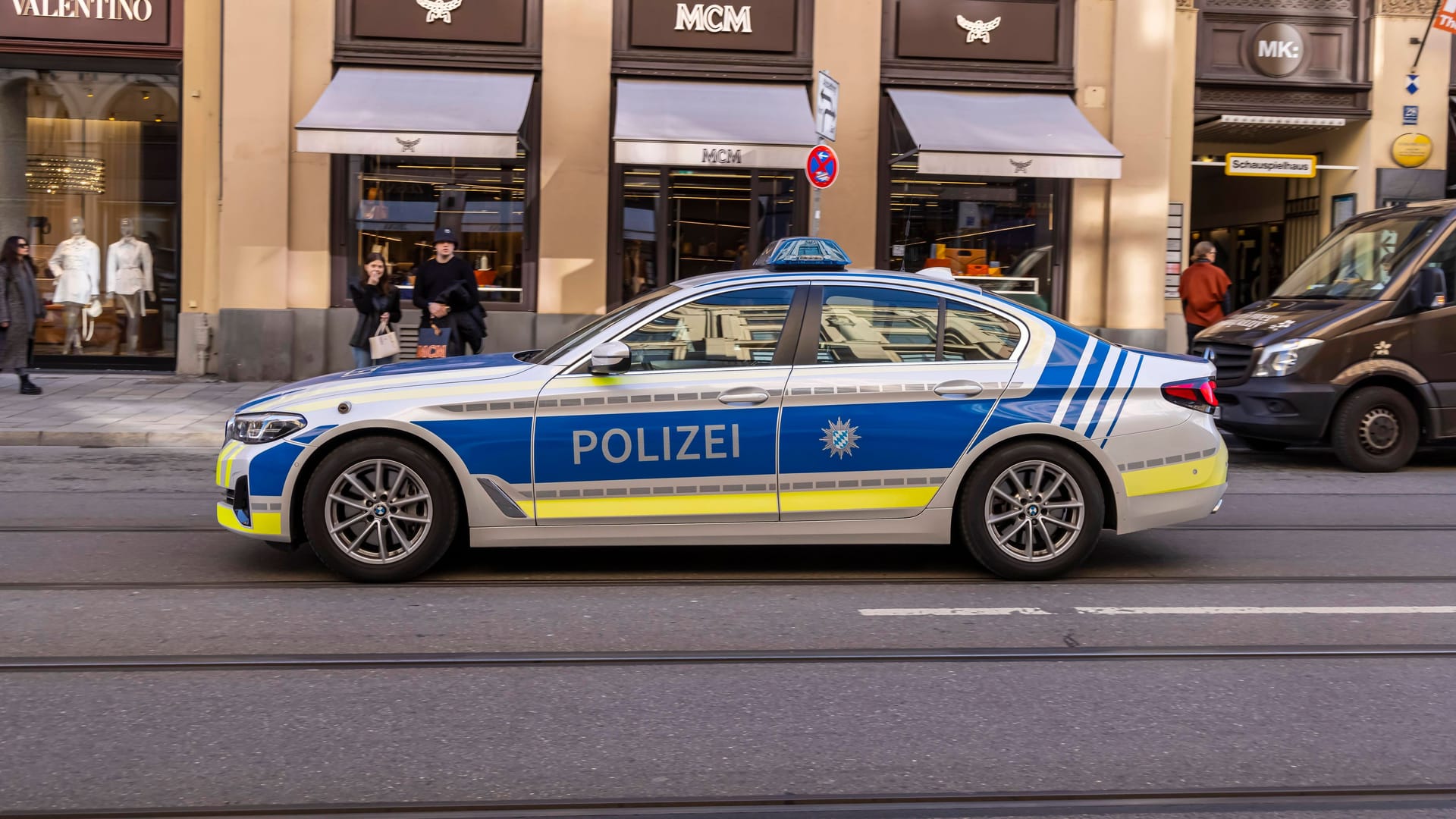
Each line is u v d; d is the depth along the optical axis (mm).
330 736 4254
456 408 6203
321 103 14891
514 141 14461
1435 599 6273
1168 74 16859
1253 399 10883
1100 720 4492
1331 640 5520
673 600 6086
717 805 3752
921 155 15016
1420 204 11602
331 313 16047
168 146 16781
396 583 6332
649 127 14875
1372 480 10422
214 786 3828
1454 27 17609
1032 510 6512
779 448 6316
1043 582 6574
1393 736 4363
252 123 15688
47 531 7598
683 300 6445
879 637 5492
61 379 15867
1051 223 17047
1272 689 4844
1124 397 6523
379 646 5270
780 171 16531
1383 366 10734
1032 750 4195
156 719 4395
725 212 16562
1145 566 7000
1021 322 6594
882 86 16609
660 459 6270
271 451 6211
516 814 3670
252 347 15820
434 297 12344
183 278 16781
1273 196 19859
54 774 3906
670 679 4883
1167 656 5266
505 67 16047
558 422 6227
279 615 5734
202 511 8312
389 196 16156
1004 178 16938
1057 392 6453
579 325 16281
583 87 16125
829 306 6477
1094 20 16859
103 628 5496
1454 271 10945
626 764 4035
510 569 6711
